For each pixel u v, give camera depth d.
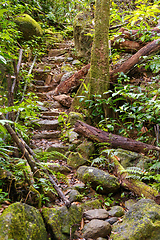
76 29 5.29
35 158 2.03
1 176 1.73
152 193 2.09
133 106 2.92
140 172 2.27
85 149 2.90
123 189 2.42
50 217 1.71
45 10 7.12
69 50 5.71
